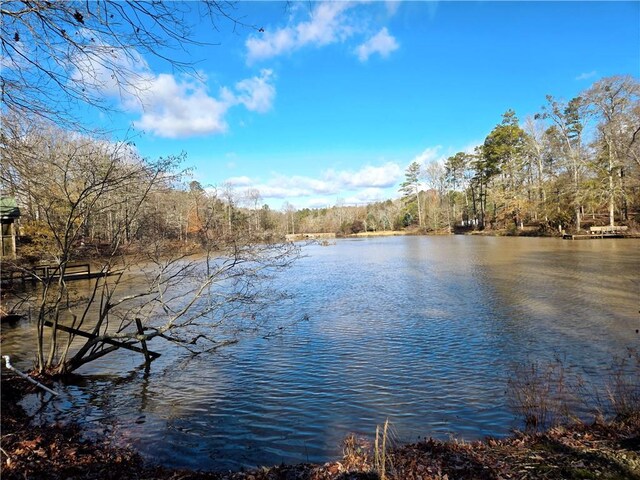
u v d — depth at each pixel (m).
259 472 5.14
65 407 7.95
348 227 98.69
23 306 16.16
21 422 6.94
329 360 10.12
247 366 9.99
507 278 20.84
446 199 86.50
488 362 9.48
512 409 7.05
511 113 62.50
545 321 12.68
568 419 6.43
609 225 44.59
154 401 8.16
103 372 9.95
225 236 11.31
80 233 10.12
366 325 13.26
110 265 11.37
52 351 9.88
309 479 4.80
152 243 10.93
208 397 8.26
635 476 4.08
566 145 49.16
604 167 43.84
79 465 5.30
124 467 5.42
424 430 6.50
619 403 6.59
